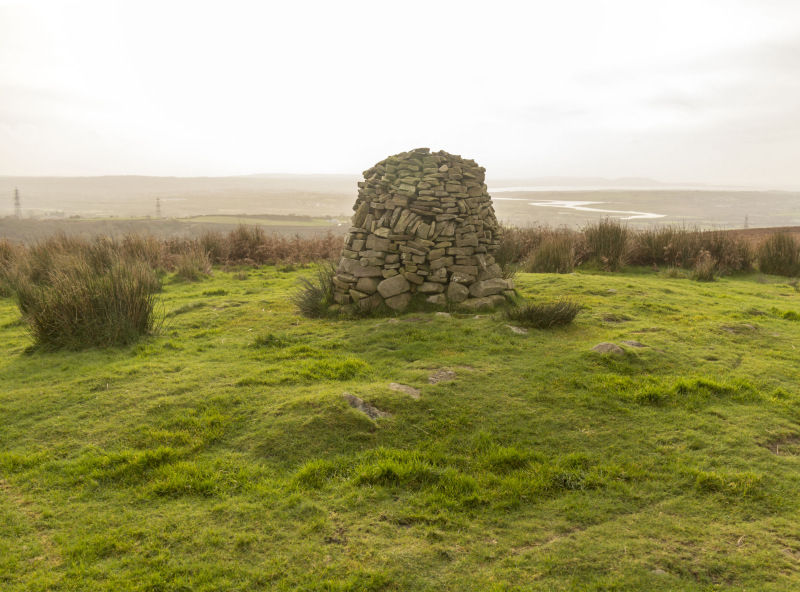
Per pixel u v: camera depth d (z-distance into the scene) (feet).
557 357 18.13
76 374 17.37
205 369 17.57
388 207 24.91
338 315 24.17
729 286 35.24
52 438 13.09
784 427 13.52
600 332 21.26
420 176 25.09
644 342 19.74
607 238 43.88
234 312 25.88
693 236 45.39
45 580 8.37
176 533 9.59
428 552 9.16
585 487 11.10
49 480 11.29
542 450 12.51
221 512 10.23
